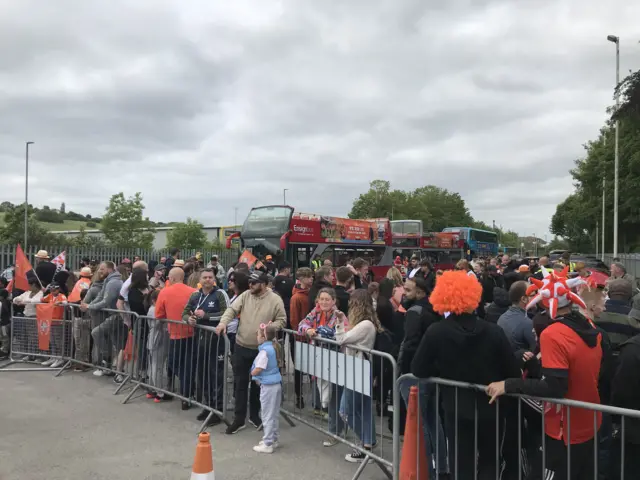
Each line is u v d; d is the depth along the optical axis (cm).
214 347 683
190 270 1223
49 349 981
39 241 4075
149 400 773
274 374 582
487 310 673
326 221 2323
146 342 802
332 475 514
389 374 637
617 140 3231
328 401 589
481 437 389
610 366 450
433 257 3569
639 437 354
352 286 816
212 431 642
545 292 361
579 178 4994
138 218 3947
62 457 551
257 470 523
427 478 438
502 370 389
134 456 555
